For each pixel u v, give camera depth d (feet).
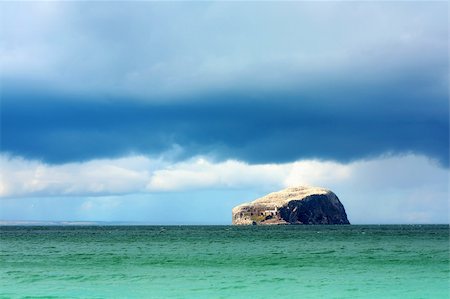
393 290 130.62
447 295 123.44
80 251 266.36
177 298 120.37
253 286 138.41
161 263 199.21
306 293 126.72
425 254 237.04
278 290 131.44
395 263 194.90
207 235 533.96
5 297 120.98
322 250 271.08
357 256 227.40
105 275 161.89
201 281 148.05
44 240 408.67
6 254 244.83
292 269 177.47
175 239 422.41
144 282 146.51
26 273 167.12
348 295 123.65
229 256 232.32
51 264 196.03
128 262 204.03
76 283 144.66
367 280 148.56
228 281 147.95
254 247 300.81
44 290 132.36
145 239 427.74
